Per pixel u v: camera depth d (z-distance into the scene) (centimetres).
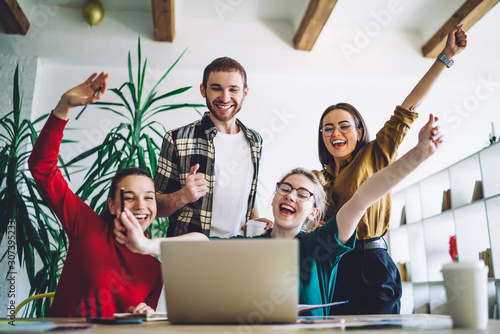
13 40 394
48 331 69
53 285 267
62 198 157
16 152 297
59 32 401
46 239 275
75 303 147
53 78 400
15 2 368
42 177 153
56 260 279
